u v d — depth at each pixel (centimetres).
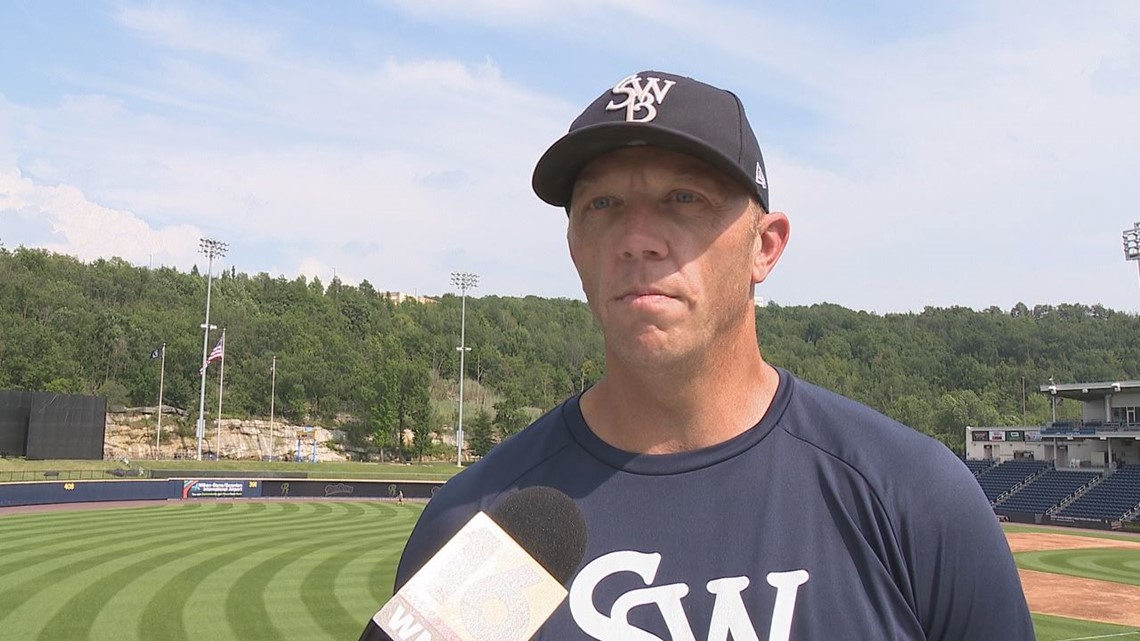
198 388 9150
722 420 179
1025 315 17625
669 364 166
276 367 9694
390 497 5647
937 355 15500
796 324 17325
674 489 175
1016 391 14000
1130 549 3516
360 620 1697
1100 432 5397
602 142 163
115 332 9075
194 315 10375
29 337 8306
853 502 171
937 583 168
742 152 167
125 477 5588
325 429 9319
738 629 158
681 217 165
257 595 1917
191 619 1659
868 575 163
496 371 12425
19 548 2530
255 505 4606
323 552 2661
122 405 8594
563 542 172
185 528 3253
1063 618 1955
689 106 164
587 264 175
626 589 166
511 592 144
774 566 164
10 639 1473
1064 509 5044
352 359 10431
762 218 180
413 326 13138
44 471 5216
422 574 145
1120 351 15200
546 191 184
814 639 157
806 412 187
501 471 201
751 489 173
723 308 168
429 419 9494
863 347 15838
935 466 175
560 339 14238
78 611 1688
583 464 187
